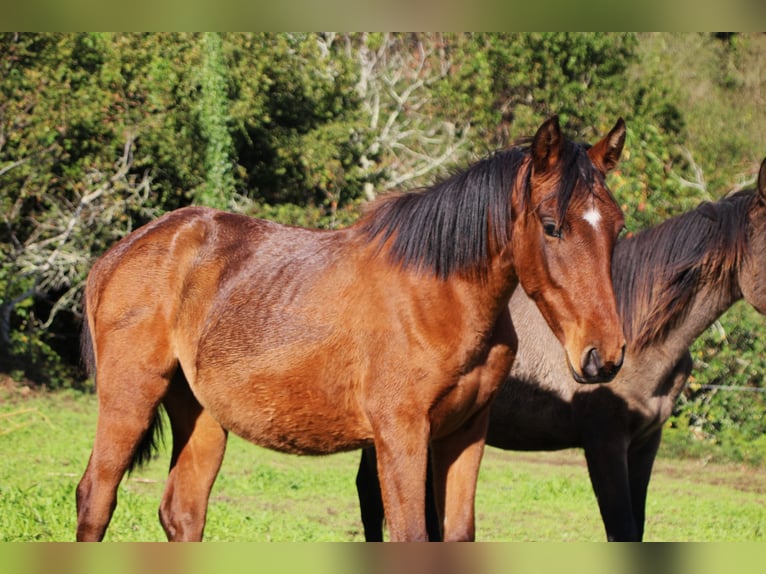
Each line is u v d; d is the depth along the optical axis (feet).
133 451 19.51
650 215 49.70
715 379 46.96
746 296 21.13
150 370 19.31
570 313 15.02
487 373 16.85
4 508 26.76
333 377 17.33
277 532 26.81
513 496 35.68
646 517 32.86
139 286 19.44
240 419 18.62
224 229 19.71
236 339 18.34
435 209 16.78
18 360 54.65
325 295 17.65
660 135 57.21
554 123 15.05
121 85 57.88
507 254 16.19
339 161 61.21
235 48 59.67
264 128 62.03
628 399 21.68
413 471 16.37
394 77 66.95
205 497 20.51
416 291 16.63
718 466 44.14
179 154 58.44
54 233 56.80
